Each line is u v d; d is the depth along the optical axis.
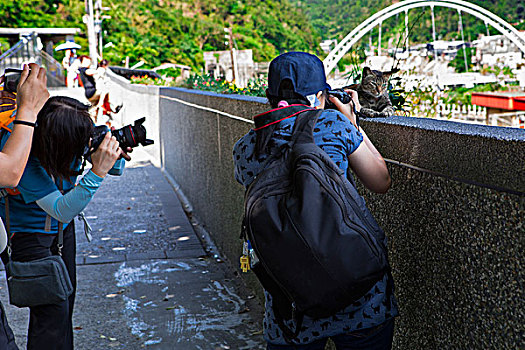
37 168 2.48
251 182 2.04
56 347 2.62
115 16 63.34
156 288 4.40
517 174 1.64
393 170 2.34
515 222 1.66
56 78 20.34
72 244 2.77
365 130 2.58
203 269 4.82
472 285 1.87
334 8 122.88
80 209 2.50
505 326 1.73
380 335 1.93
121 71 23.05
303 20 110.50
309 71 2.04
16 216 2.54
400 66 4.95
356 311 1.86
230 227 4.88
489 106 15.89
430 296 2.12
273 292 1.97
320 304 1.73
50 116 2.42
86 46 57.88
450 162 1.95
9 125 2.39
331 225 1.71
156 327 3.75
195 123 6.49
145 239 5.66
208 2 95.19
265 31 100.81
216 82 7.82
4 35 24.94
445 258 2.01
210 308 4.04
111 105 12.60
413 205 2.20
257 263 2.00
